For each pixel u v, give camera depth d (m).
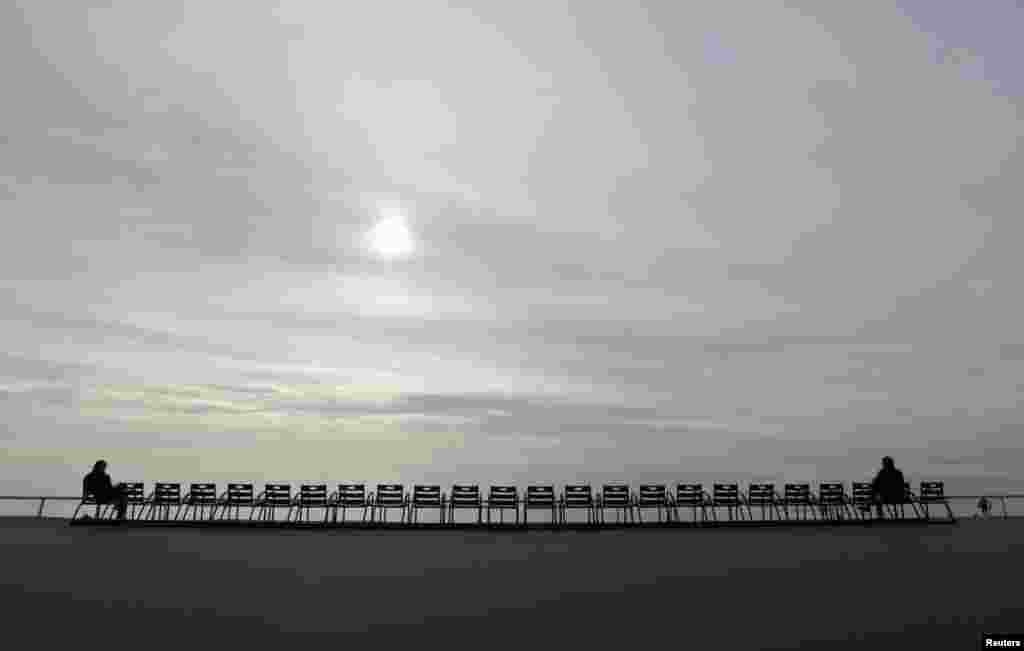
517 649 6.48
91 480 16.09
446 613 7.76
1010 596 8.36
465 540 14.02
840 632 6.87
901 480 16.70
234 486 16.61
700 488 16.81
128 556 11.42
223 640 6.74
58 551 11.90
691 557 11.53
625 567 10.58
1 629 7.09
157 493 16.58
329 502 16.61
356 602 8.29
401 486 16.77
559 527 16.09
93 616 7.59
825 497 17.00
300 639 6.79
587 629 7.09
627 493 16.73
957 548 12.26
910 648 6.36
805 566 10.53
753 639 6.69
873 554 11.66
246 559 11.30
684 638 6.75
